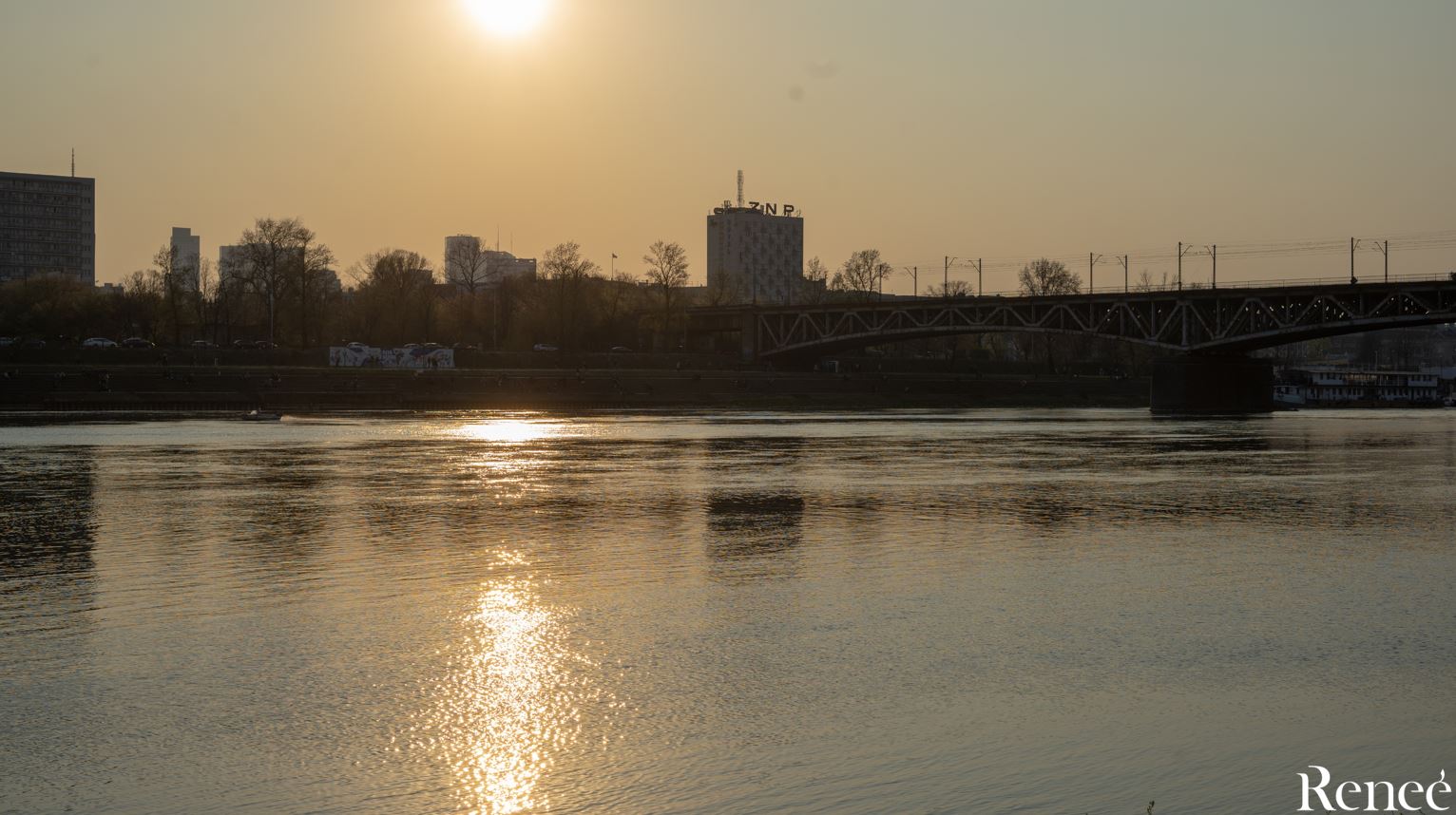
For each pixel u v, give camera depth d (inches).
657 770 944.3
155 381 7687.0
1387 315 7170.3
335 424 6067.9
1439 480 3203.7
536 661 1256.8
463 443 4608.8
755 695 1137.4
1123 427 6048.2
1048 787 914.7
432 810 868.6
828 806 877.2
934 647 1318.9
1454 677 1205.7
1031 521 2341.3
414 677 1194.0
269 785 913.5
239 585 1660.9
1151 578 1726.1
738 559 1889.8
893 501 2667.3
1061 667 1238.3
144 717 1067.3
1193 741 1016.2
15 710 1087.0
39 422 5944.9
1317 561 1875.0
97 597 1581.0
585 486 2967.5
